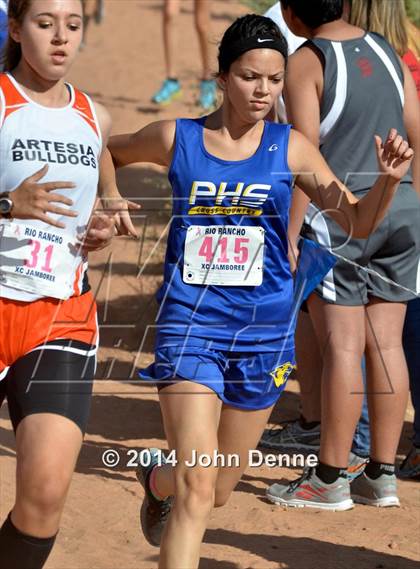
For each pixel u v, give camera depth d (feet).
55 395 34.83
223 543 46.03
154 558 44.57
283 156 39.01
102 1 198.80
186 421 37.58
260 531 47.60
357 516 50.26
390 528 48.70
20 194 34.42
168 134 39.70
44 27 35.09
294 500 50.88
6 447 55.36
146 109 139.23
